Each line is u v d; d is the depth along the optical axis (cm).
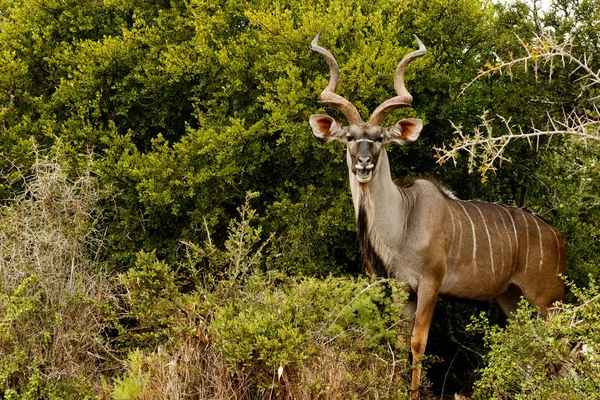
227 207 1496
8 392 933
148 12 1563
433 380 1455
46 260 1073
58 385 967
